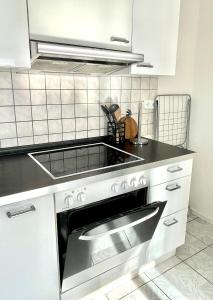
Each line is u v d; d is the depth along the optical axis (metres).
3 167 1.20
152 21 1.36
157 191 1.41
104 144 1.66
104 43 1.21
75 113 1.58
